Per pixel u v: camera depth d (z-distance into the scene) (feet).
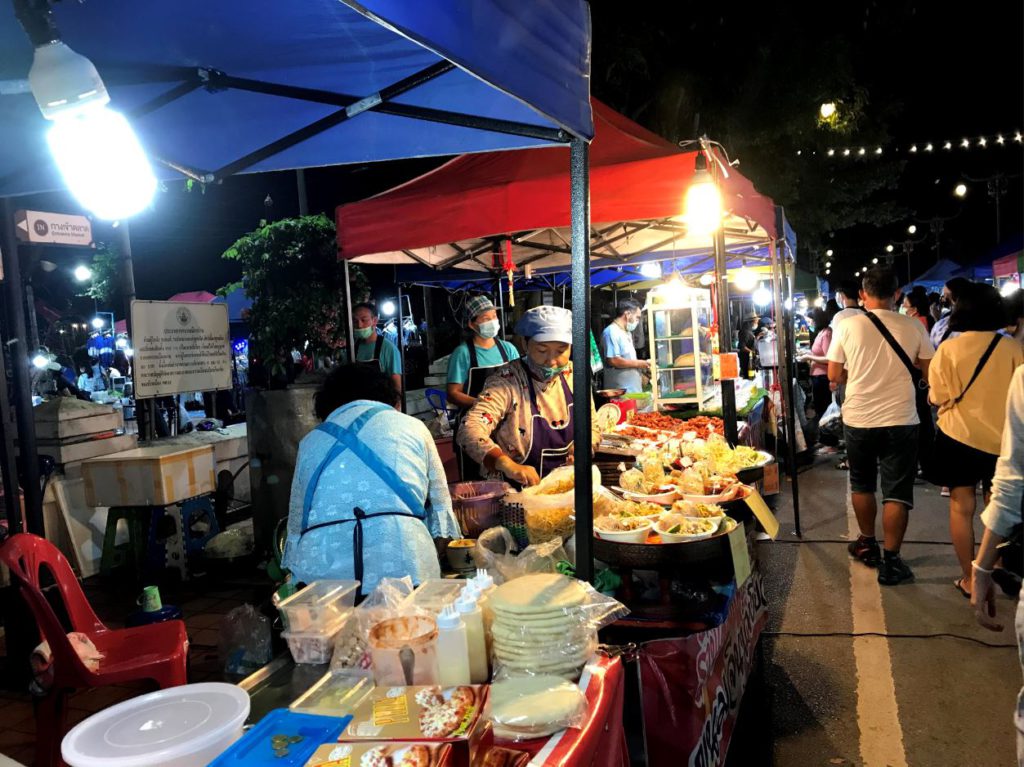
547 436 12.53
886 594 16.20
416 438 8.87
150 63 7.39
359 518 8.27
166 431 27.30
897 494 16.66
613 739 6.01
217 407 49.19
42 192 9.31
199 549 18.72
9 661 13.20
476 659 5.92
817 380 34.91
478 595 6.28
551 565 7.89
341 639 6.49
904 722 11.22
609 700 5.82
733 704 9.60
